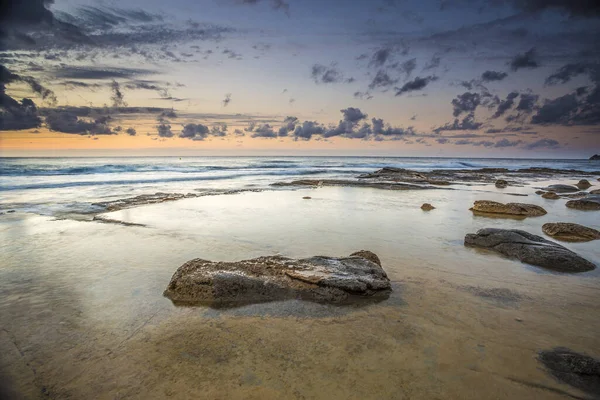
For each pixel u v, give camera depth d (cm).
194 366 400
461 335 472
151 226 1112
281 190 2236
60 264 745
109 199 1731
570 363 404
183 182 2834
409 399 348
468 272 721
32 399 346
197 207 1493
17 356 417
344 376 384
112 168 3812
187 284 590
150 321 504
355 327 493
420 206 1628
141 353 425
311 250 855
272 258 696
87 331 475
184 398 348
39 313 525
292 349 436
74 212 1345
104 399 346
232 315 526
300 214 1354
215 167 5031
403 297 595
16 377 379
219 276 592
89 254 816
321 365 404
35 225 1126
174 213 1345
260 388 363
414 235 1037
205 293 574
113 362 406
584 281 678
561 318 524
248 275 615
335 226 1140
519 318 523
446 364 407
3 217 1249
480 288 637
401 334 474
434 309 550
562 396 355
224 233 1023
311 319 516
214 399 347
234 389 362
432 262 781
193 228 1087
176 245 893
